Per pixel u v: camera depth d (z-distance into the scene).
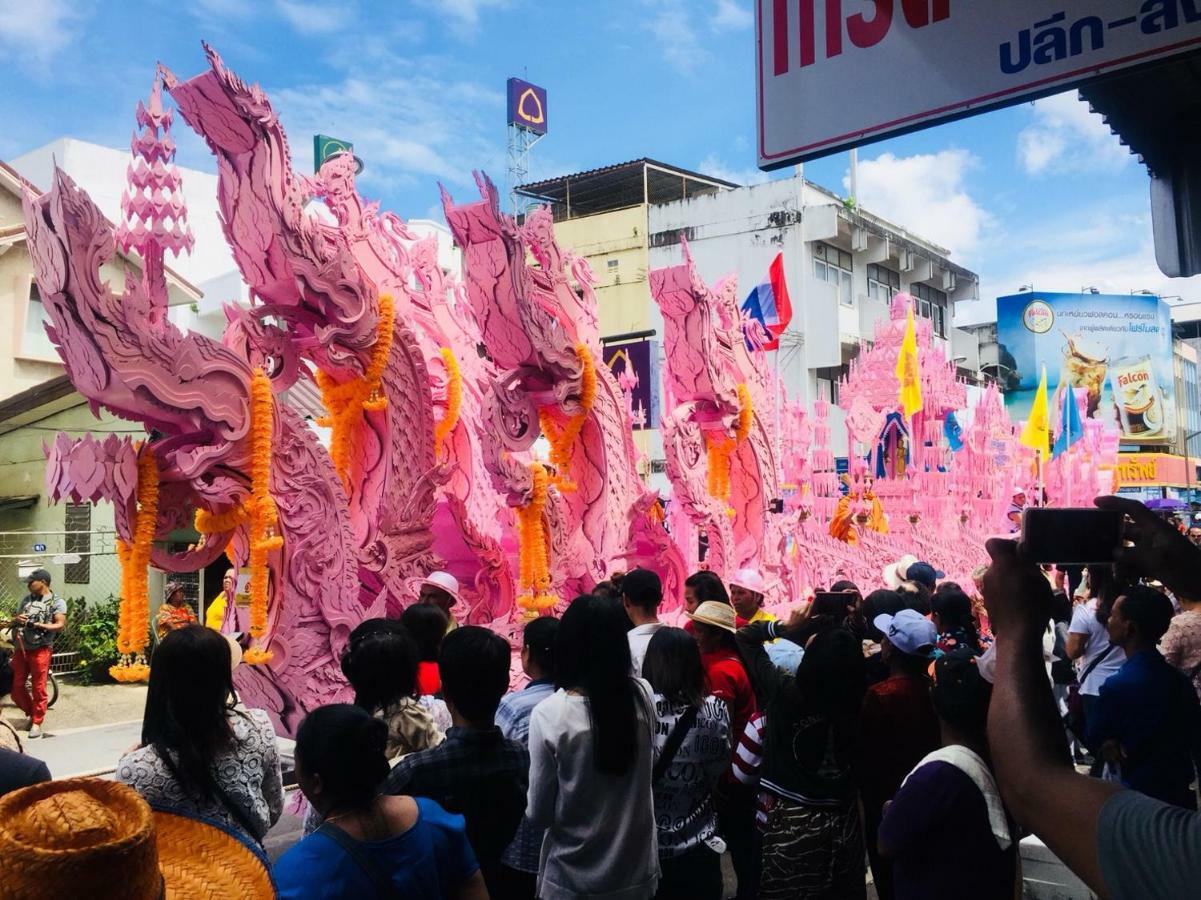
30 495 15.62
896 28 3.41
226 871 2.67
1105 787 1.31
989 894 3.16
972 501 19.33
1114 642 5.06
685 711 4.16
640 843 3.60
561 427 9.88
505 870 3.91
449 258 22.64
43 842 1.94
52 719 11.30
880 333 17.12
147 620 6.29
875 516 16.28
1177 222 4.94
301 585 7.11
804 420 15.61
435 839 2.87
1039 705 1.50
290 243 6.97
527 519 8.89
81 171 18.95
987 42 3.22
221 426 6.59
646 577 5.46
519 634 8.89
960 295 38.84
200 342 6.48
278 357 7.27
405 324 8.20
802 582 13.56
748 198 31.78
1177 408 49.22
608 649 3.59
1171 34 2.90
